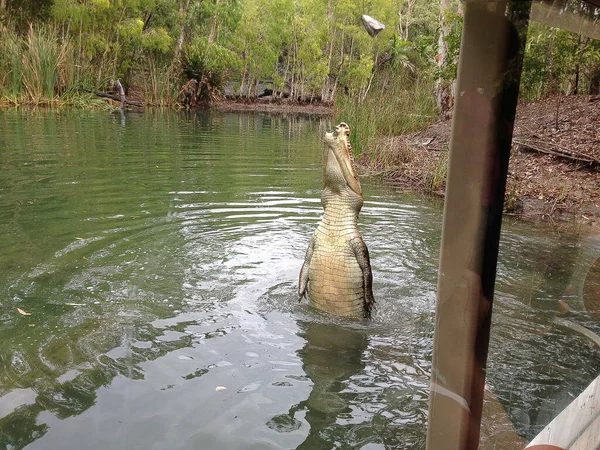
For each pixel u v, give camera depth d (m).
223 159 12.31
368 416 2.98
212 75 32.75
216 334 3.93
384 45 34.66
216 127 20.27
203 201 8.02
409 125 15.15
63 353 3.55
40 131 14.96
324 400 3.13
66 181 8.91
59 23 25.78
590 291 3.02
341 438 2.77
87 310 4.23
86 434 2.71
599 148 8.20
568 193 7.98
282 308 4.46
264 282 5.01
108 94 26.78
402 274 5.44
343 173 4.25
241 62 34.16
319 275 4.38
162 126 19.03
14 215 6.79
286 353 3.71
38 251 5.52
